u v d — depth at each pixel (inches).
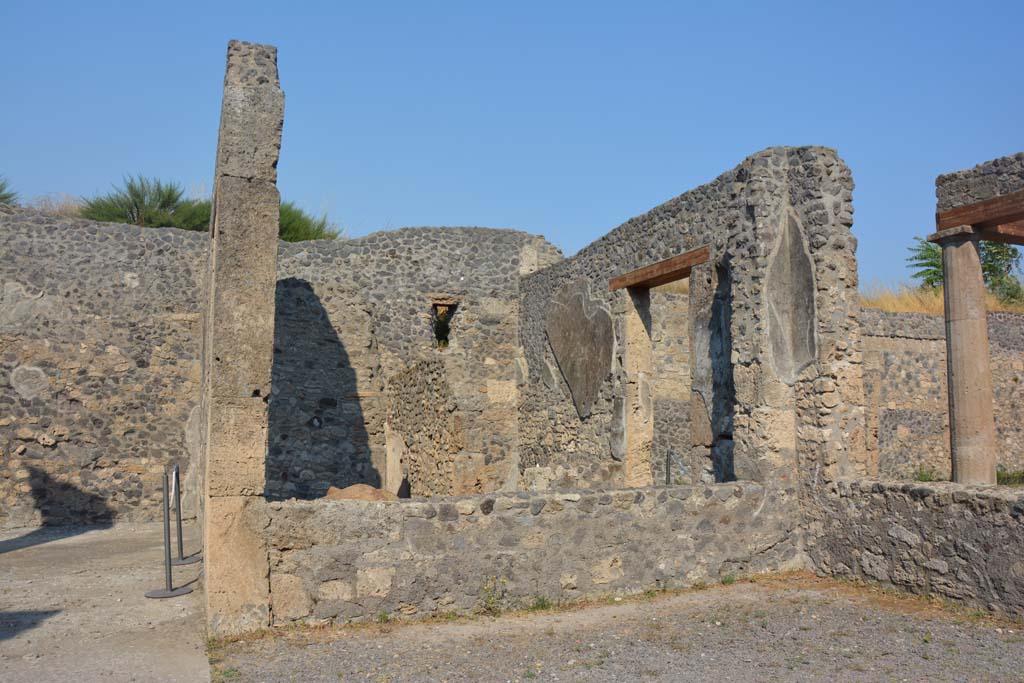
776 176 286.2
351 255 534.6
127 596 250.7
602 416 403.9
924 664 176.1
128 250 456.1
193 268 468.1
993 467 281.6
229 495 208.1
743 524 267.3
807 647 191.2
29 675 171.9
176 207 892.0
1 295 426.9
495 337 543.2
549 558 236.7
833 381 269.1
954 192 286.2
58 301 438.6
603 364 404.5
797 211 281.7
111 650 191.6
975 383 281.3
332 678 170.2
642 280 366.6
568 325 449.7
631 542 249.1
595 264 418.3
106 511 437.4
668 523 255.4
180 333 461.1
